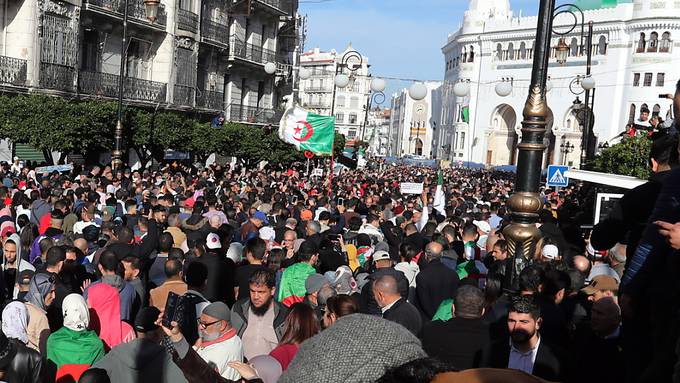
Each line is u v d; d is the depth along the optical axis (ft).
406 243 34.22
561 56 79.25
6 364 17.72
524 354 17.42
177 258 27.96
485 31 328.90
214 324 19.83
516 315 17.12
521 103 313.73
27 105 85.51
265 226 45.19
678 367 7.95
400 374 6.62
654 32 257.34
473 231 42.29
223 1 143.74
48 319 25.26
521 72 313.32
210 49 140.15
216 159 157.79
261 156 130.21
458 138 341.62
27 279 27.40
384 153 512.63
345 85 91.09
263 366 18.51
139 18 116.57
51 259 26.68
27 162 93.40
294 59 201.77
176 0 125.90
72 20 103.19
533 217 24.39
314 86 483.92
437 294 28.78
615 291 24.04
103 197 55.83
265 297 23.00
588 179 50.65
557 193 103.30
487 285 25.79
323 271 34.73
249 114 156.35
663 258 11.03
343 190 86.58
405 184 77.10
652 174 14.15
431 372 6.66
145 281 33.96
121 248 31.89
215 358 19.52
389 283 23.00
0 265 29.37
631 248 13.94
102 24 111.24
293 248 37.58
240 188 75.72
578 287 25.59
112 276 25.79
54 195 50.24
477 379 6.65
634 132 78.33
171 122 108.17
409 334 7.19
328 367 6.77
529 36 308.81
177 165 109.70
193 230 40.47
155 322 18.44
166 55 125.18
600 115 275.59
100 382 17.04
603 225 14.39
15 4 96.17
